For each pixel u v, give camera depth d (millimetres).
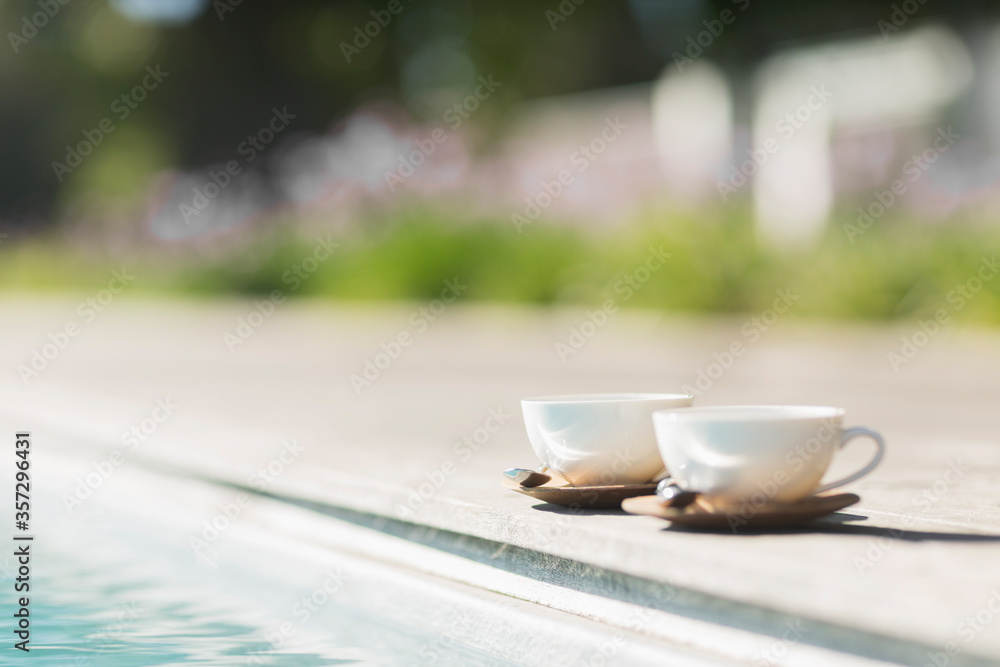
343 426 3660
